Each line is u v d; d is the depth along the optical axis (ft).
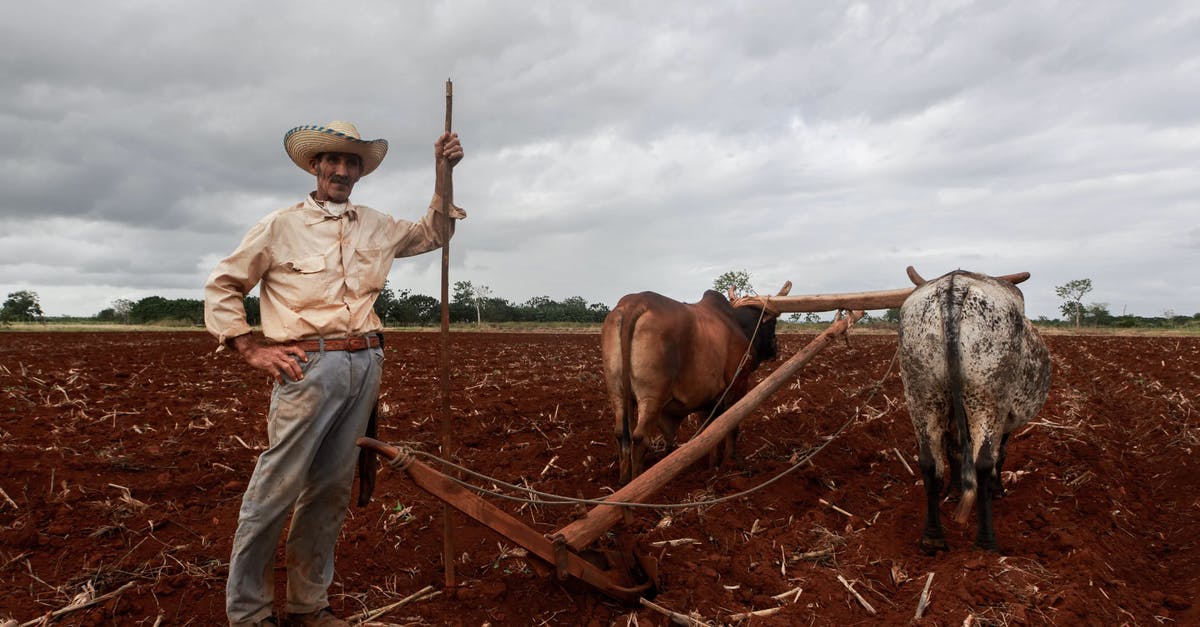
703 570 15.31
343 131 11.94
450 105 13.03
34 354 56.95
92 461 22.38
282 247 11.64
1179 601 14.34
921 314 15.84
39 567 15.55
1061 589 13.79
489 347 76.02
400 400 36.45
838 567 15.52
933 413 16.12
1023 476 22.52
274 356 10.96
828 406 35.63
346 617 13.65
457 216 13.28
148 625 13.37
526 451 26.22
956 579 14.30
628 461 19.80
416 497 20.13
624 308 20.08
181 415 30.91
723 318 22.40
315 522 12.43
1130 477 24.02
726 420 16.88
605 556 14.61
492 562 16.16
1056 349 73.41
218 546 16.69
